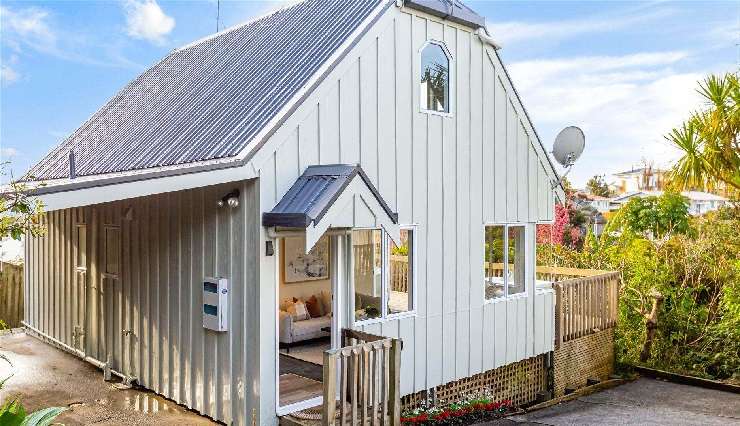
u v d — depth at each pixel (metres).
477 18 9.92
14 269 14.43
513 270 11.21
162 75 12.59
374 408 7.34
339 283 8.16
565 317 11.98
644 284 13.46
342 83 8.18
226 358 7.72
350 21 9.02
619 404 10.26
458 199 9.84
